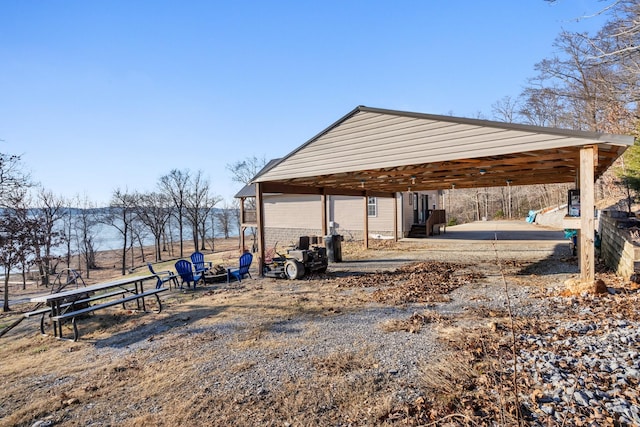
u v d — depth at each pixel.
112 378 3.39
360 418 2.43
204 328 4.86
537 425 2.12
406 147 7.04
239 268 8.73
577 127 21.58
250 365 3.46
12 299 13.31
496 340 3.59
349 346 3.81
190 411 2.66
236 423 2.46
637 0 8.74
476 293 5.92
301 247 9.15
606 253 7.92
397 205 16.66
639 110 13.39
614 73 13.34
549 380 2.63
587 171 5.27
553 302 4.95
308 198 19.12
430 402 2.55
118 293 5.98
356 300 5.94
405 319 4.67
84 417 2.69
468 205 38.66
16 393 3.20
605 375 2.64
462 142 6.30
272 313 5.41
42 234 10.49
